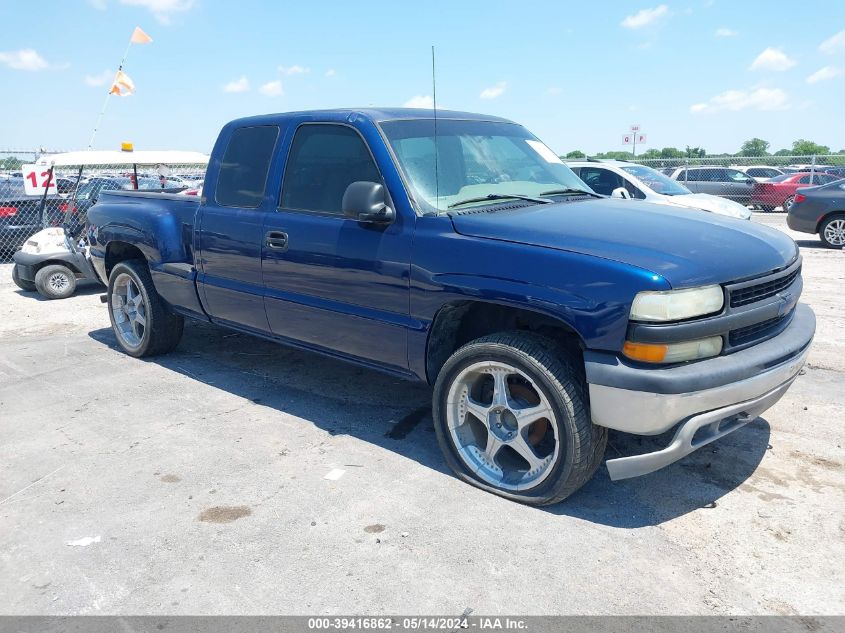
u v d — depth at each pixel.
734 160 23.41
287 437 4.27
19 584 2.86
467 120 4.49
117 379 5.45
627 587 2.77
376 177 3.88
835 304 7.58
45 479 3.77
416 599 2.71
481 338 3.45
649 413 2.94
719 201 10.58
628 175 10.39
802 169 23.61
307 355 6.02
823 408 4.57
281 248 4.33
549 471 3.28
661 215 3.70
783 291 3.48
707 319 3.00
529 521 3.26
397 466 3.86
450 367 3.56
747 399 3.15
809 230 12.88
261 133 4.64
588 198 4.24
